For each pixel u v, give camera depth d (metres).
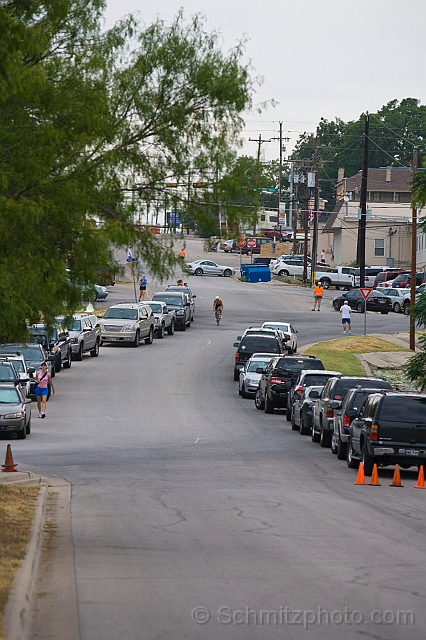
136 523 32.72
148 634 18.78
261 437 66.25
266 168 30.12
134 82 29.03
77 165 28.06
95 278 29.17
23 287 28.08
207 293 190.25
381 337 134.75
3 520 30.73
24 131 26.73
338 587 23.11
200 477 46.03
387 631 19.27
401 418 47.78
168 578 23.95
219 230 29.80
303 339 134.00
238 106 29.06
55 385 93.62
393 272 194.88
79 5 29.05
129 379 98.62
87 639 18.39
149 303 136.88
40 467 49.34
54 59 28.52
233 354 119.94
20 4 27.70
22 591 20.64
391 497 41.19
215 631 19.08
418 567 25.83
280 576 24.30
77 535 30.27
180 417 76.38
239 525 32.47
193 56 29.08
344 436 54.62
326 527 32.41
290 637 18.73
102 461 52.19
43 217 26.39
